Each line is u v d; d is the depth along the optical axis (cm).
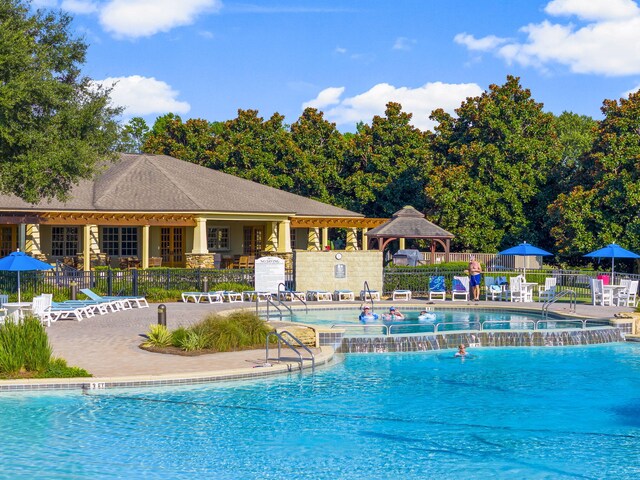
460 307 3120
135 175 4391
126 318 2527
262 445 1249
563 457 1206
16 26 2845
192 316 2581
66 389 1569
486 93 5600
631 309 2981
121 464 1143
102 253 4197
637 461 1188
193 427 1342
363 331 2422
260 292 3234
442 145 5941
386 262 5025
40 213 3753
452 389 1677
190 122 6284
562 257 5088
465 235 5147
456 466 1157
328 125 6225
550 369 1927
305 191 6003
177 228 4366
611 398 1605
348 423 1388
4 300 2647
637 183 4234
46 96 2750
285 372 1789
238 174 5922
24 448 1213
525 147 5250
